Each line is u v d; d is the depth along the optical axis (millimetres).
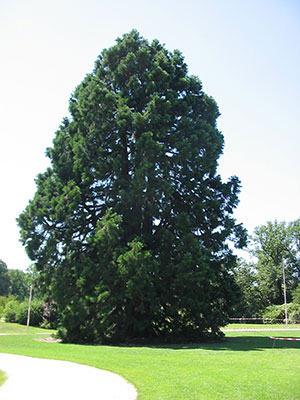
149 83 25281
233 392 8195
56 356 13859
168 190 22891
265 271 65750
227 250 24422
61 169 25141
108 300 20484
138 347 18703
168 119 24438
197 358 13766
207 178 25453
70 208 22250
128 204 22875
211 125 28109
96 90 24953
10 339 21906
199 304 20750
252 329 36750
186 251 21609
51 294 24141
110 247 21422
